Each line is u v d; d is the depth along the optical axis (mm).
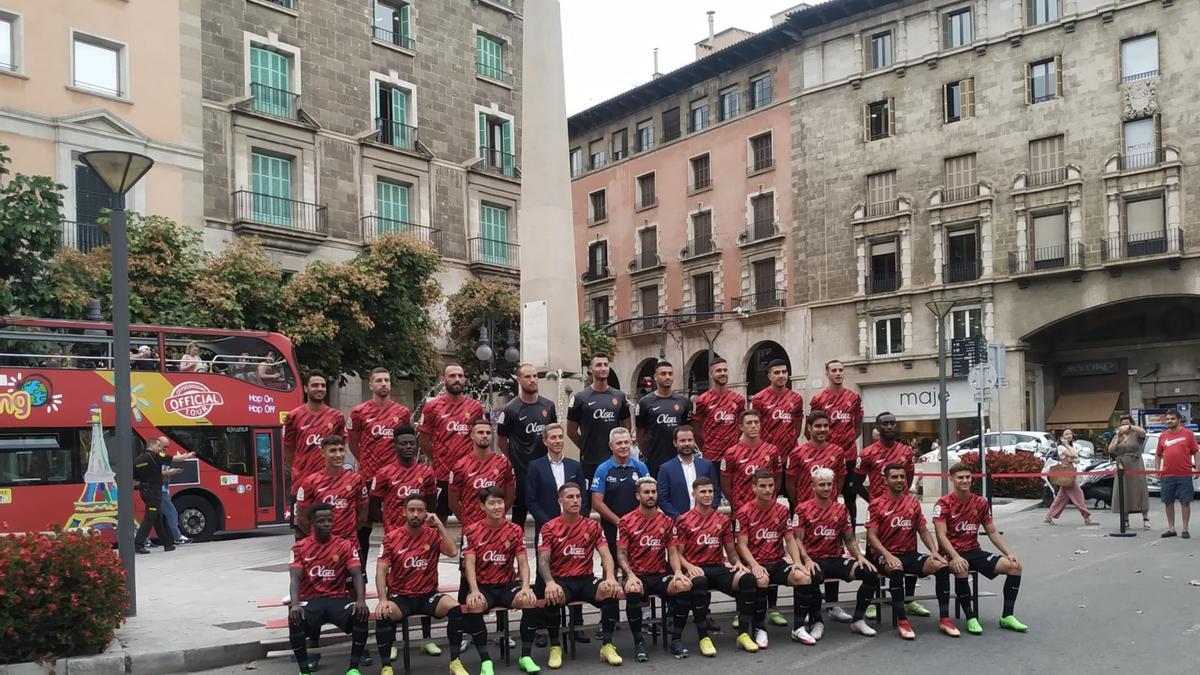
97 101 25047
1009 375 37906
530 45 15875
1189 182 34219
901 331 40969
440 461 10547
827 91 43500
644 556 8906
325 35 30312
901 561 9414
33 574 8055
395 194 32094
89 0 24984
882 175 41844
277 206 28812
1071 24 36688
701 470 9883
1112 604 10344
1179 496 15805
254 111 28234
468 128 34375
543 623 8469
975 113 39125
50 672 7961
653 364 52406
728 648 8969
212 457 18750
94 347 17500
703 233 49281
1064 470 18891
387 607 8023
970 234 39406
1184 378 37062
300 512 9031
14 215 17516
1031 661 8062
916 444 40469
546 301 15328
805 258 44062
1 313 17266
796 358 44281
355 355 27109
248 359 19578
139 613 10398
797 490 10484
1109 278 35781
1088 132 36344
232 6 28094
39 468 16484
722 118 48500
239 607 10766
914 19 40875
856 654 8539
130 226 23031
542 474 9805
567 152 15883
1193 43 34188
